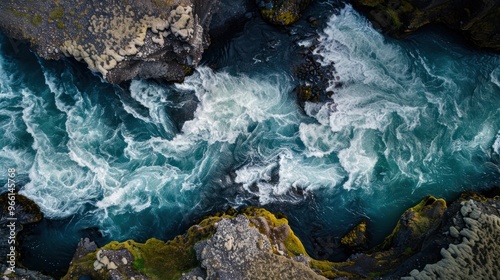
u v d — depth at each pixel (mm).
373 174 19562
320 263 16969
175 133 19344
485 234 15695
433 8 18875
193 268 15906
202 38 18484
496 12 18438
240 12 19281
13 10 16859
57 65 18953
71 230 18188
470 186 19484
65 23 16859
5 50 18844
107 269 15867
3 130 18594
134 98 19266
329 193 19266
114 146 19031
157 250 17062
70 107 19031
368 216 19109
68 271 16422
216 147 19344
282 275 15523
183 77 19234
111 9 16719
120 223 18469
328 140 19672
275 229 17219
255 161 19328
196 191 18938
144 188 18844
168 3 16703
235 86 19688
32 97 18938
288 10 19234
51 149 18656
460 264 15188
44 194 18266
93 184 18656
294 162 19422
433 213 17812
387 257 17062
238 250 15695
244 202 18891
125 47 16719
